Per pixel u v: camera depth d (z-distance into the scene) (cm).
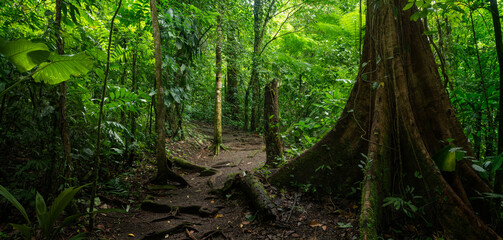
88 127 415
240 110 1489
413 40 319
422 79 310
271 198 368
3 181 327
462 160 284
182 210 395
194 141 864
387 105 313
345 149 364
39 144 344
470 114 337
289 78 948
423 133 305
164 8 605
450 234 236
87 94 416
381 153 293
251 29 1160
